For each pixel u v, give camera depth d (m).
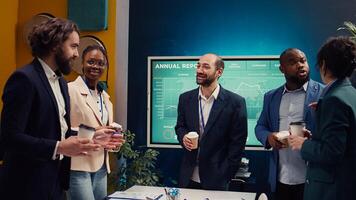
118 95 4.14
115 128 2.07
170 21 4.35
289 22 4.14
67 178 1.87
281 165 2.71
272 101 2.82
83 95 2.66
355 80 3.13
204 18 4.30
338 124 1.79
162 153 4.35
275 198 2.78
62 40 1.73
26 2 4.08
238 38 4.24
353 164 1.83
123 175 3.77
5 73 3.89
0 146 1.66
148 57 4.17
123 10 4.25
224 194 2.39
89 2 3.89
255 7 4.20
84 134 1.78
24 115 1.60
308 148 1.91
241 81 4.03
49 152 1.61
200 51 4.31
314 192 1.92
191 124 2.94
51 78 1.78
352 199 1.83
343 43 1.89
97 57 2.76
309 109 2.62
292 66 2.63
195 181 2.90
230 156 2.83
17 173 1.65
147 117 4.21
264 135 2.72
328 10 4.05
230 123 2.88
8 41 3.92
